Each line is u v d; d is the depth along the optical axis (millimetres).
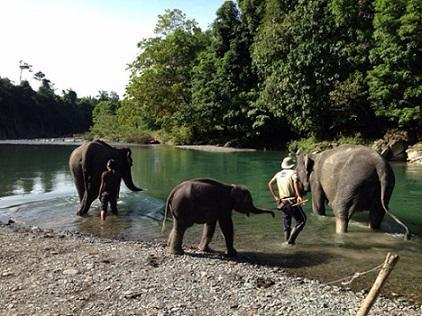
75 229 11242
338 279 7605
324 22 33875
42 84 125750
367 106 32812
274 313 6113
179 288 6926
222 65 44750
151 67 54781
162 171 22953
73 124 116812
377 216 10594
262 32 40188
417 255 8836
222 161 28344
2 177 21312
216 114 45219
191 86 51688
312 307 6328
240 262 8500
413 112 28188
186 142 49969
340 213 10500
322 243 9758
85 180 12914
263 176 20781
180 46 54500
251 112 41031
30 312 6031
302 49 33906
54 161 29891
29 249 8852
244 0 45469
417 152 27016
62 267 7785
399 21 28250
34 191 17047
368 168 10211
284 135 42781
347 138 33719
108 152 13461
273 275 7703
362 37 32312
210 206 8844
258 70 41531
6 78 100500
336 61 33250
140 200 14914
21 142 61312
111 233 10852
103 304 6293
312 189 12055
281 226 11406
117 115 67875
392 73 28969
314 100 34125
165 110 55156
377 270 7996
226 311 6145
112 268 7781
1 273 7465
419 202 14336
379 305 6461
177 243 8844
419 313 6215
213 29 49031
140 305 6270
